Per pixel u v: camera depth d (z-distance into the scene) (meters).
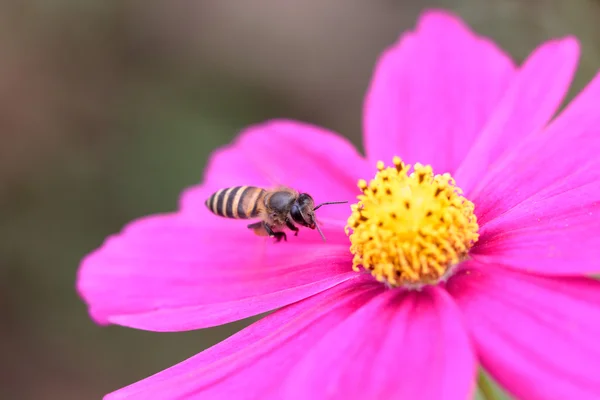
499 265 0.14
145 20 0.24
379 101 0.16
